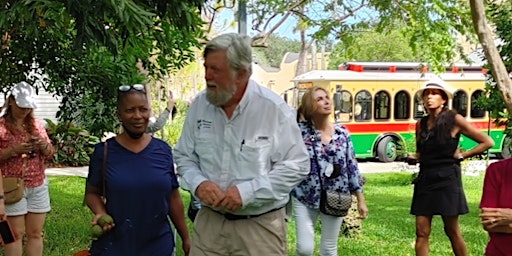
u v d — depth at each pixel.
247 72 3.37
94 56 7.02
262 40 14.47
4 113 5.39
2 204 4.90
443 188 5.48
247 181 3.45
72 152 16.41
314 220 4.97
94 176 3.80
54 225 8.47
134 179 3.72
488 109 8.95
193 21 5.80
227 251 3.59
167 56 8.12
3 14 4.43
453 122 5.47
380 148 22.52
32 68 7.60
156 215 3.78
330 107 4.97
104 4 4.39
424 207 5.57
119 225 3.73
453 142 5.47
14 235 5.20
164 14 5.49
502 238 3.36
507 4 8.56
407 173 17.05
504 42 8.35
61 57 7.20
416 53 13.55
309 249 4.88
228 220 3.55
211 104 3.47
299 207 4.91
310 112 4.95
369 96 22.53
